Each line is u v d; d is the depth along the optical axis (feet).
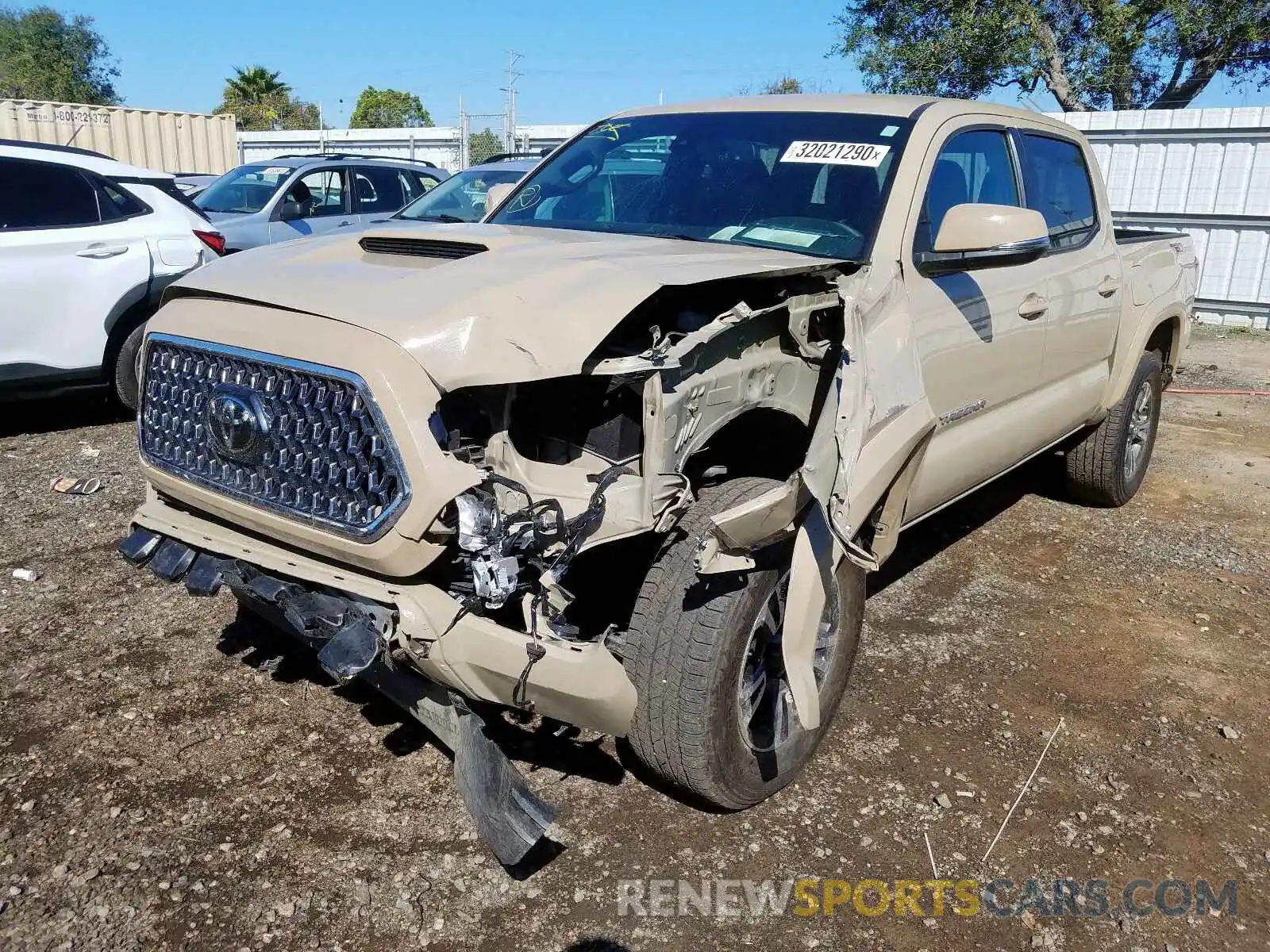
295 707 11.43
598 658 8.13
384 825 9.52
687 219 12.06
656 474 8.18
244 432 8.59
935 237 11.62
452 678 8.06
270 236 33.78
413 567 7.88
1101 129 44.16
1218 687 12.75
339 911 8.42
